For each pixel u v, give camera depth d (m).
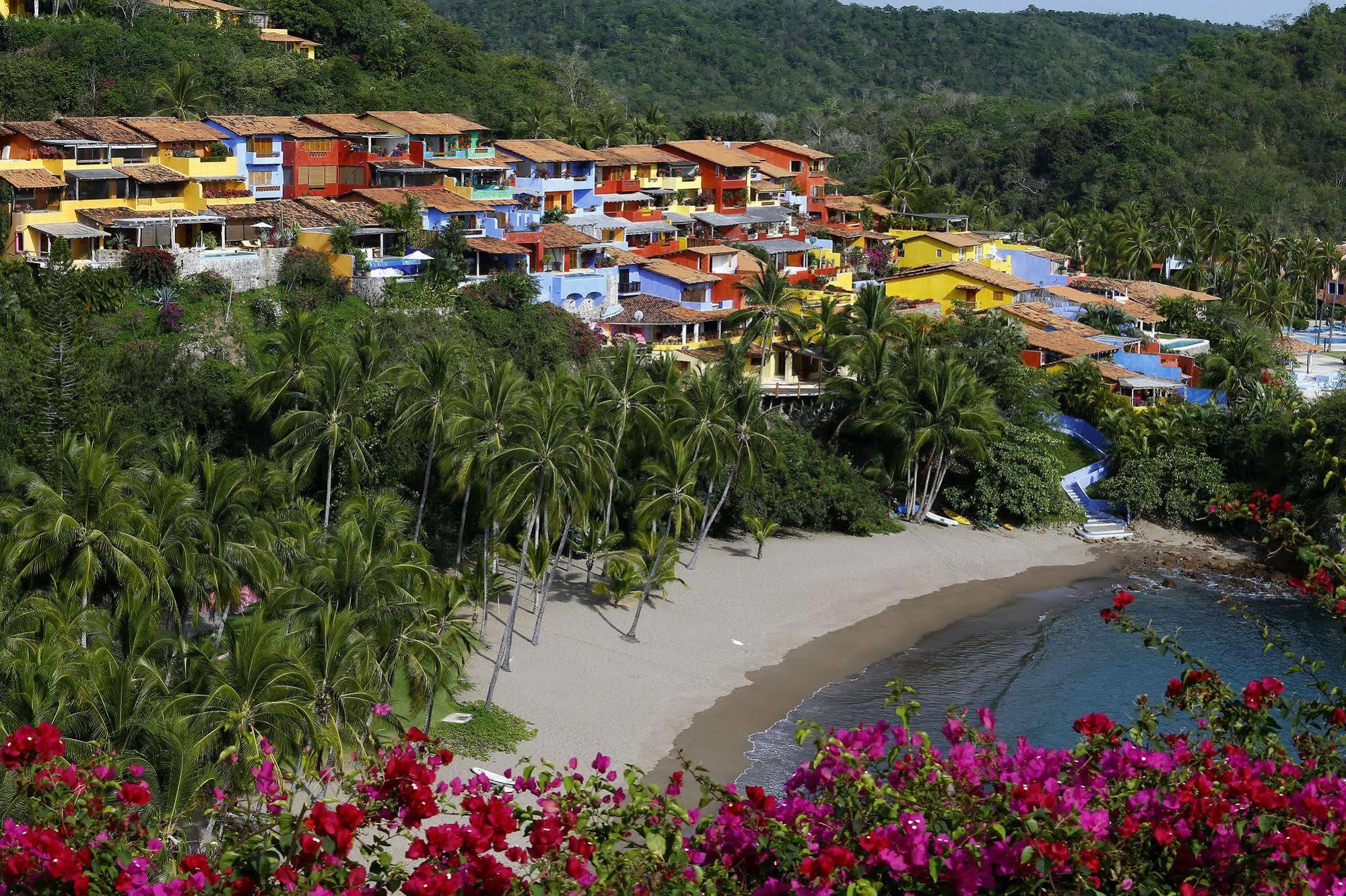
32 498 50.88
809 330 96.75
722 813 16.03
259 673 39.56
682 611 71.81
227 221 92.56
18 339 73.00
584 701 59.31
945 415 88.94
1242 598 79.62
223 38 130.12
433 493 72.25
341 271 90.44
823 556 83.31
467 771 50.84
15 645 40.03
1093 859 14.02
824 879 13.98
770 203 147.88
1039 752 16.53
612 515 77.25
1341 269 162.88
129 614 45.28
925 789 15.58
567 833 15.36
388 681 48.59
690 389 76.50
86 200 89.31
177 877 15.28
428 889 13.62
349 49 146.50
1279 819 14.49
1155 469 94.56
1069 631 73.31
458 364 73.06
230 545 51.22
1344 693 18.38
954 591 79.88
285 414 67.94
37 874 14.31
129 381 74.56
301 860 14.37
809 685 64.12
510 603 69.38
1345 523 21.50
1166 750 17.91
